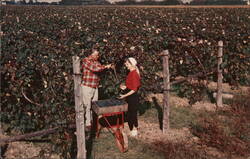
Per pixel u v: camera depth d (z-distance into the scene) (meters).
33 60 8.12
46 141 6.48
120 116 7.61
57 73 7.55
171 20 24.98
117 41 11.32
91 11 44.56
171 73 10.77
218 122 7.50
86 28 16.31
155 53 11.48
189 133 6.96
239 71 10.83
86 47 11.62
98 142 6.43
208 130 6.83
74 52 10.48
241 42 12.48
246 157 5.89
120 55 9.19
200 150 6.09
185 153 5.88
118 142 6.37
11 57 8.31
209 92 10.07
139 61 9.21
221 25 19.88
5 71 6.90
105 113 6.07
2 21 22.36
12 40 11.74
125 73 8.52
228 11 43.97
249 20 27.14
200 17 30.69
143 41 11.81
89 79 6.55
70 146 5.86
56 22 23.56
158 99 9.34
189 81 9.26
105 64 8.68
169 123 7.52
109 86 8.05
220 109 8.46
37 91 7.09
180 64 11.45
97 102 6.36
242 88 10.70
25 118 6.83
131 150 6.14
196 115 8.10
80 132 5.06
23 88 6.81
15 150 6.04
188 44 11.35
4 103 7.02
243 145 6.29
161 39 12.51
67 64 8.84
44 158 5.77
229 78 11.23
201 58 11.12
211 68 10.94
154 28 14.95
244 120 7.50
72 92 7.17
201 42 11.40
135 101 6.57
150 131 7.02
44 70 7.20
